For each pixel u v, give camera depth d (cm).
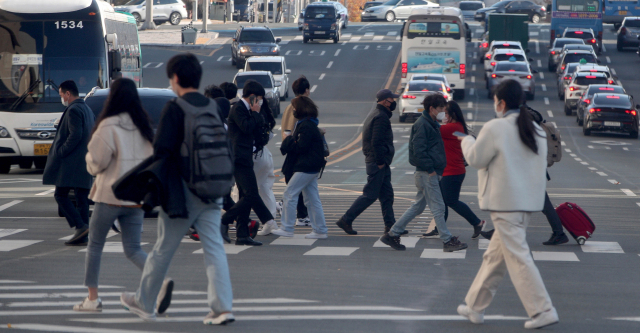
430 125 3272
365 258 3159
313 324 2091
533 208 2022
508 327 2089
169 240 1977
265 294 2470
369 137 3634
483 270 2106
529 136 2008
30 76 6719
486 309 2303
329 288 2573
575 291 2581
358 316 2188
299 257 3162
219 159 1909
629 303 2414
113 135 2098
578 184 6400
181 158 1909
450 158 3556
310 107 3550
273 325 2070
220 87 3538
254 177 3366
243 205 3378
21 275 2756
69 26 6781
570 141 10931
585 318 2212
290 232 3662
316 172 3606
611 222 4259
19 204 4897
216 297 2014
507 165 2008
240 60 18162
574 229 3519
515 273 2028
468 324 2117
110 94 2136
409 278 2762
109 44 6956
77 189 3409
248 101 3319
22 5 6794
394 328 2064
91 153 2100
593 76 14075
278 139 11044
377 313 2233
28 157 6800
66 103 3338
